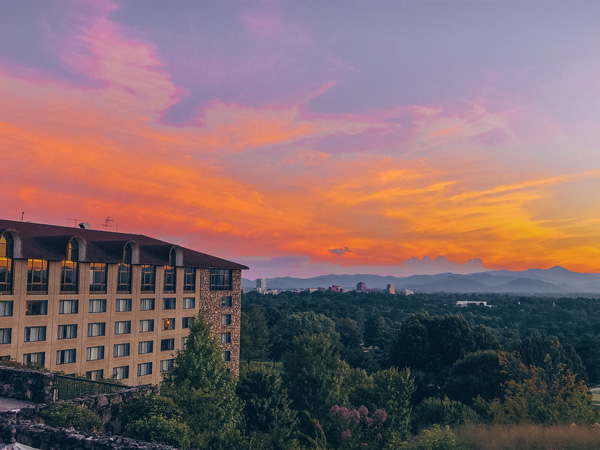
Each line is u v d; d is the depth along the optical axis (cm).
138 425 1988
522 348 8044
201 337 4781
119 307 7350
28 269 6147
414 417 5450
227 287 9306
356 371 7631
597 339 11106
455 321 9888
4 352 5806
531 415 3616
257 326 14062
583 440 2409
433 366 9575
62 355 6500
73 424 1769
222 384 4631
